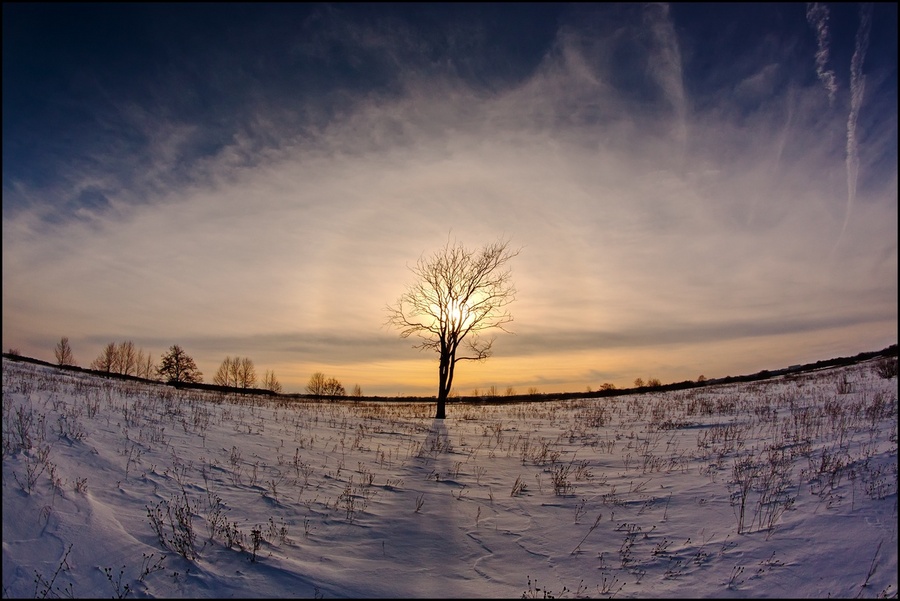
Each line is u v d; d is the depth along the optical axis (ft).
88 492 23.18
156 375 149.07
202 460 30.63
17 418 31.60
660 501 26.89
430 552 21.04
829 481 26.45
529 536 22.84
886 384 65.72
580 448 42.68
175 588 16.90
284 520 23.27
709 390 94.89
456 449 42.37
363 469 33.22
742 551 20.18
